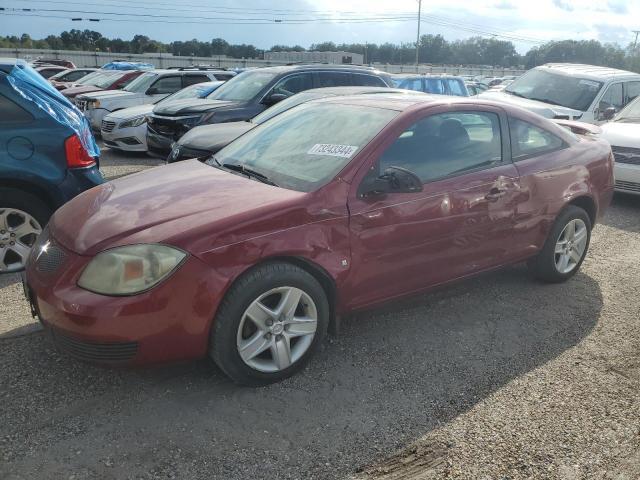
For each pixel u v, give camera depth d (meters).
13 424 2.84
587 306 4.46
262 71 9.74
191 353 2.96
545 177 4.41
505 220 4.16
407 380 3.35
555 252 4.71
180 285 2.83
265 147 4.12
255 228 3.03
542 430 2.92
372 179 3.46
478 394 3.23
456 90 13.88
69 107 5.11
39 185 4.75
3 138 4.60
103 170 9.70
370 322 4.08
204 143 6.78
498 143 4.23
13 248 4.80
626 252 5.90
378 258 3.50
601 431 2.92
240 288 2.98
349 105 4.22
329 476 2.57
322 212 3.25
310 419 2.96
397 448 2.76
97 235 3.00
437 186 3.74
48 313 2.90
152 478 2.52
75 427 2.84
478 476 2.59
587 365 3.57
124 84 16.61
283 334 3.21
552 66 12.04
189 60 53.78
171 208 3.20
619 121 8.77
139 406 3.02
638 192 7.69
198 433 2.82
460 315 4.23
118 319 2.75
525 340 3.88
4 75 4.68
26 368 3.34
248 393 3.17
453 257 3.92
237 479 2.53
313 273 3.31
